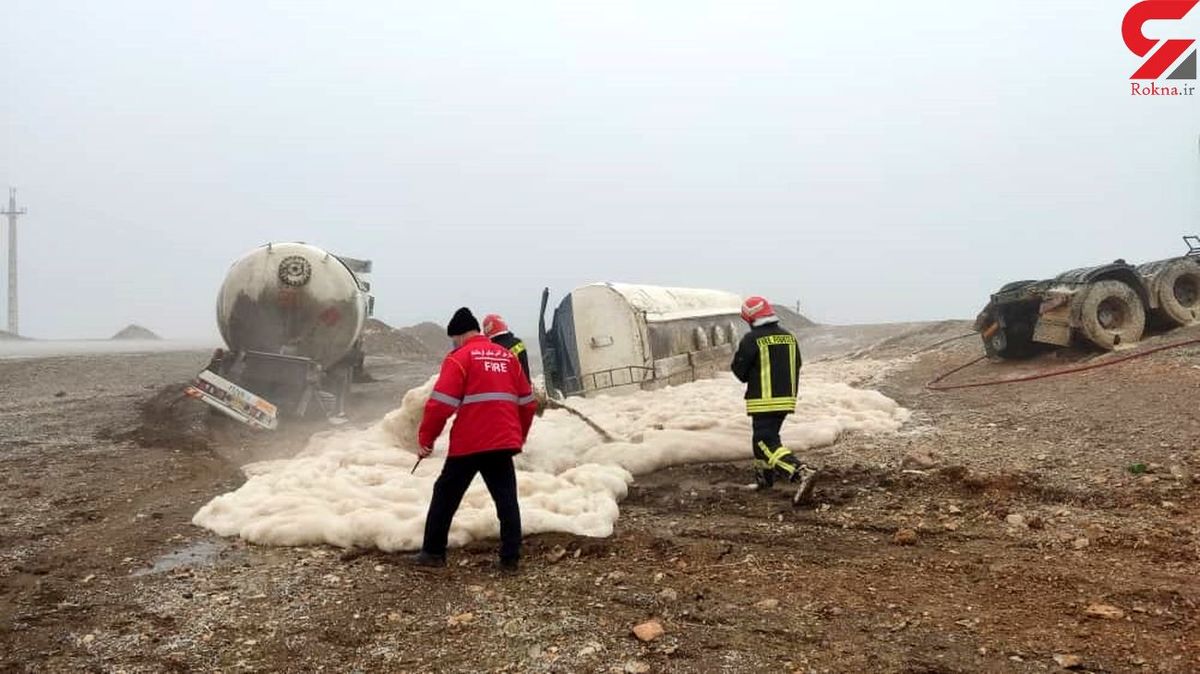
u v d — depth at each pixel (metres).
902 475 7.43
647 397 12.16
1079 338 12.97
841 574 5.22
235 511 6.76
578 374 13.02
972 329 21.00
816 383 13.01
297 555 5.91
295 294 12.41
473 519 6.17
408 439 9.09
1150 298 13.17
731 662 4.02
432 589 5.16
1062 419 9.24
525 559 5.73
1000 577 5.03
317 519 6.27
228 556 5.93
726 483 7.82
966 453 8.12
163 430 11.61
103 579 5.47
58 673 4.07
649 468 8.27
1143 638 4.11
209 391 10.93
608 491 7.25
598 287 13.00
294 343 12.54
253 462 9.72
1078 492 6.66
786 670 3.91
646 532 6.32
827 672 3.88
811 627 4.41
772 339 7.43
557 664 4.06
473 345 5.67
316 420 12.33
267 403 11.05
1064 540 5.64
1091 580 4.89
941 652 4.05
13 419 13.26
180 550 6.11
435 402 5.39
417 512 6.42
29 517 7.11
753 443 7.43
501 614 4.72
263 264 12.41
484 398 5.49
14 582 5.46
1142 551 5.35
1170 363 10.95
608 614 4.68
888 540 5.93
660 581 5.19
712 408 10.66
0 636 4.53
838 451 8.57
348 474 7.68
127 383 19.36
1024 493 6.80
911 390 13.05
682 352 14.17
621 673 3.94
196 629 4.58
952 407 11.05
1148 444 7.78
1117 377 10.88
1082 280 12.81
